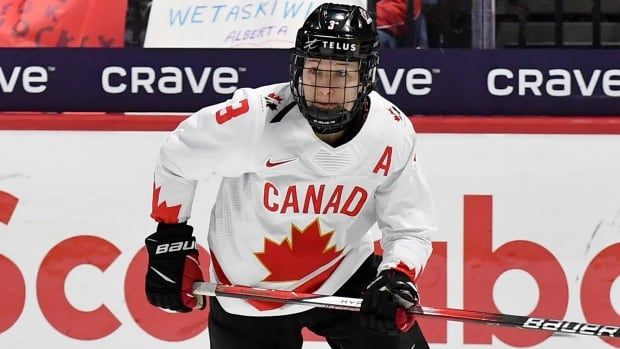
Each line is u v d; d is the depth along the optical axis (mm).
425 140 10750
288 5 11828
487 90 11281
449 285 10734
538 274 10711
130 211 10867
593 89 11195
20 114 11141
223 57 11414
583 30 12234
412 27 12133
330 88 6961
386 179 7602
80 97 11516
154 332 10844
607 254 10695
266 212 7727
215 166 7555
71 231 10875
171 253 7977
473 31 12086
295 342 8445
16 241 10891
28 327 10898
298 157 7355
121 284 10859
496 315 7602
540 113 11273
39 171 10898
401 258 7590
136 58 11453
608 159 10680
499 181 10711
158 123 10867
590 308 10695
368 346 8117
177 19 12102
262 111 7340
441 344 10641
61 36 12445
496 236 10719
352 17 6996
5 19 12469
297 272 8047
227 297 7914
